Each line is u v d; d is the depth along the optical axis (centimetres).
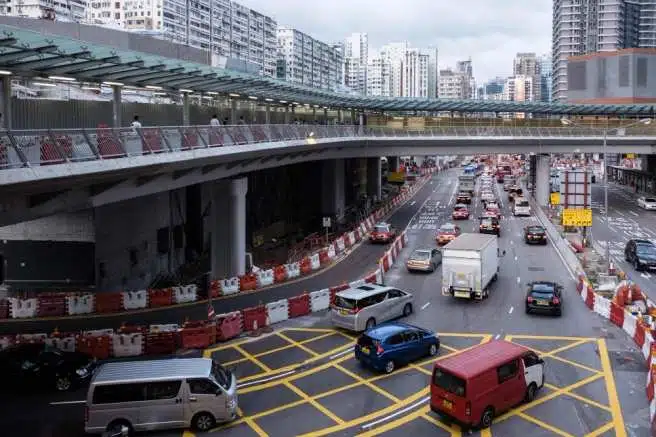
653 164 9769
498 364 1958
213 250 4069
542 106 8094
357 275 4225
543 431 1875
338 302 2941
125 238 3919
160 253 4428
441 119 8000
